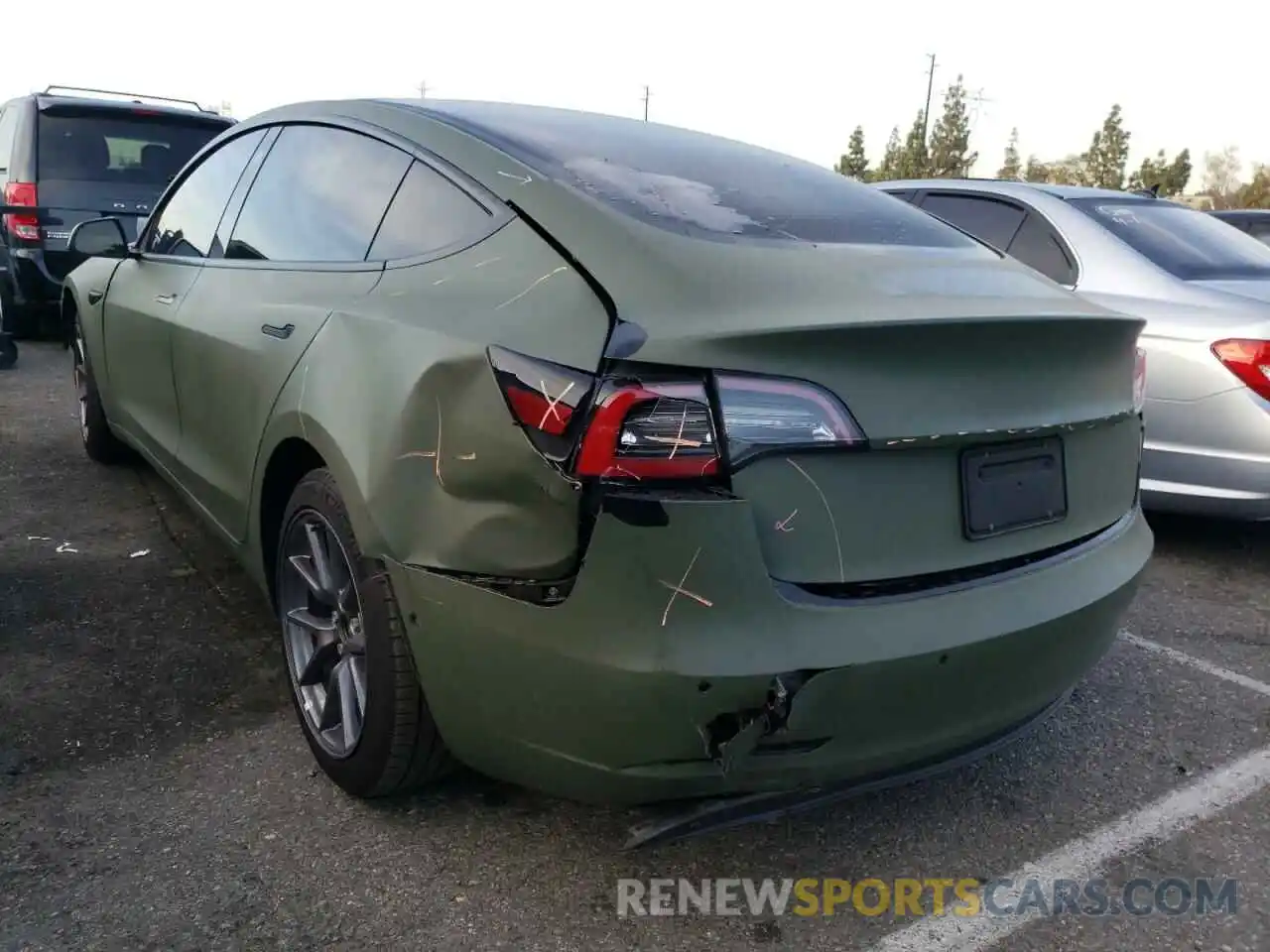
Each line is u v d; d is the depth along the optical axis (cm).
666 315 199
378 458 228
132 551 418
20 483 498
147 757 279
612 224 225
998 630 213
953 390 212
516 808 263
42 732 287
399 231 267
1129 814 275
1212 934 231
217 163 385
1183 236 505
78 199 812
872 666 198
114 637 345
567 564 196
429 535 216
